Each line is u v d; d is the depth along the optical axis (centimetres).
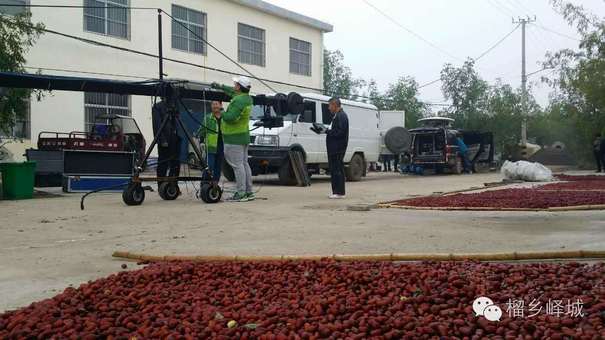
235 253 584
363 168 1936
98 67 2091
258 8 2745
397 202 1066
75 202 1112
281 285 437
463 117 3544
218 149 1223
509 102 3497
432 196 1202
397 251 583
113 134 1477
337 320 343
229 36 2631
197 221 837
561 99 2764
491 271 464
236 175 1132
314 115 1705
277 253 582
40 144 1499
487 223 796
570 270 464
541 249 583
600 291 392
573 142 3250
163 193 1141
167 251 602
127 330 338
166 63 2339
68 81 999
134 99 2180
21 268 531
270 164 1545
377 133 2017
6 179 1181
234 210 972
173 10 2372
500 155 3500
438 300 377
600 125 2534
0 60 1294
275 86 2903
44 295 441
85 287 434
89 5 2052
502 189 1438
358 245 621
